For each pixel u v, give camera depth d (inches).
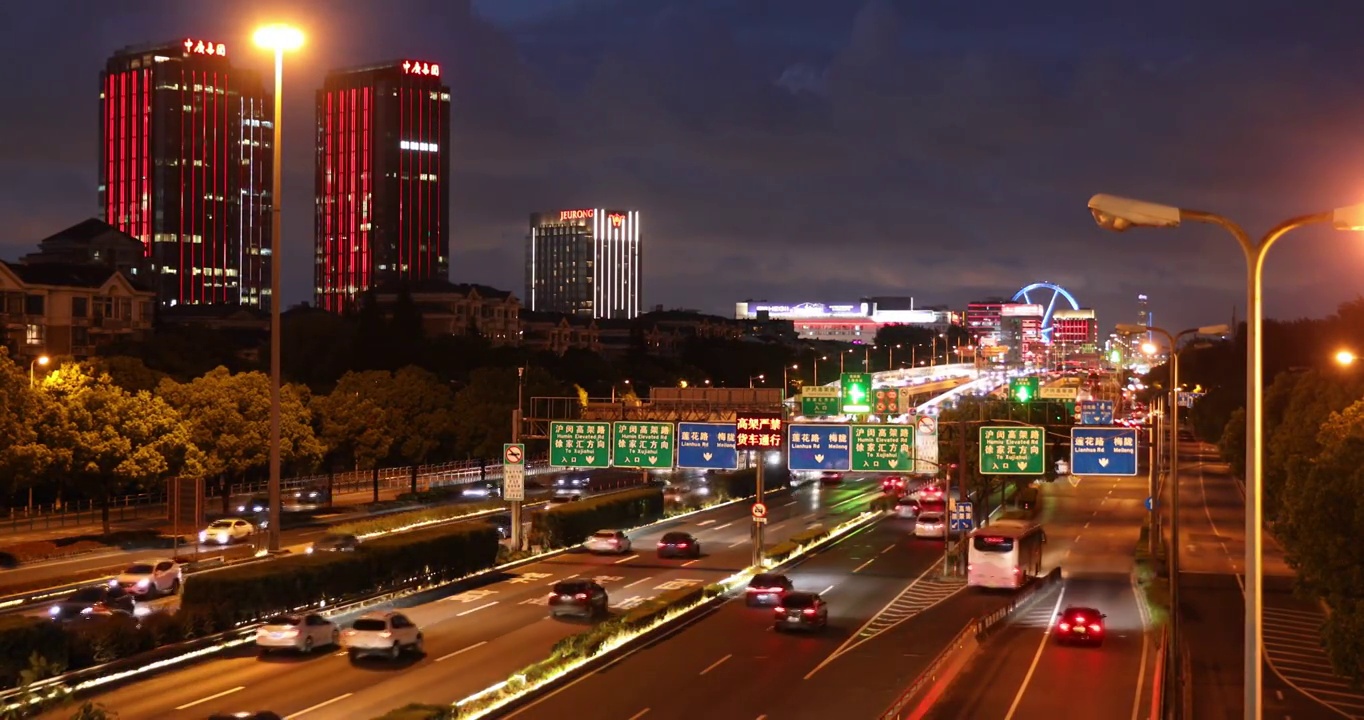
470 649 2043.6
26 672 1168.8
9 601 2287.2
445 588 2699.3
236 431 3555.6
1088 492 5403.5
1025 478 4547.2
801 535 3634.4
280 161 2332.7
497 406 4842.5
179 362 5103.3
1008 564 2755.9
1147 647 2213.3
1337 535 1517.0
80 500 3708.2
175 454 3235.7
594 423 3058.6
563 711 1635.1
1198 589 2938.0
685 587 2783.0
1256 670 789.9
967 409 4143.7
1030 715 1662.2
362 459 4160.9
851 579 3029.0
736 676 1891.0
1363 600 1457.9
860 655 2080.5
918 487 5590.6
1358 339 6235.2
